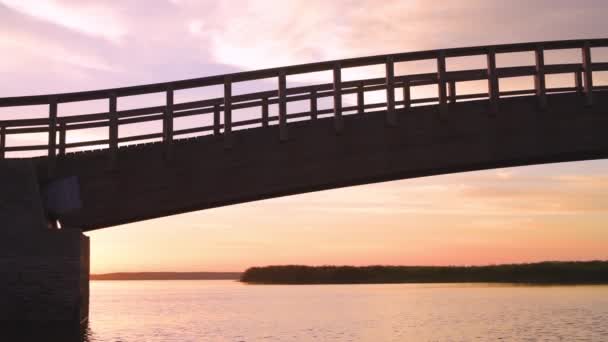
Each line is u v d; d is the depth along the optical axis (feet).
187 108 51.42
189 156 51.19
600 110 54.08
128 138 51.11
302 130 51.65
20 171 46.44
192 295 255.29
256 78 51.83
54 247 45.34
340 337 69.46
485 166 55.26
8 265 44.88
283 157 51.39
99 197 50.62
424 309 125.29
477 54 53.26
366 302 160.86
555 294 185.37
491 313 109.29
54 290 44.91
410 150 52.06
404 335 71.77
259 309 130.82
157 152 51.13
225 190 51.03
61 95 50.83
